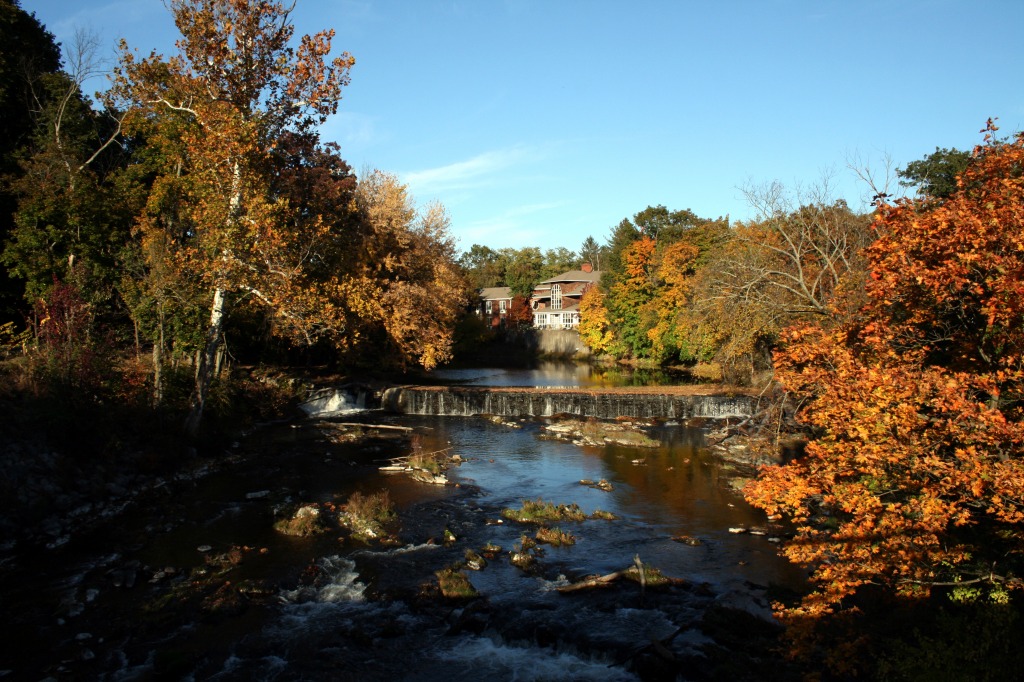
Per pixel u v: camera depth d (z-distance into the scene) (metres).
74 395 22.12
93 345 24.67
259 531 18.67
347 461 27.16
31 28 36.94
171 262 25.56
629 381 57.53
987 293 10.15
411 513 20.73
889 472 10.52
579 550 17.97
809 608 11.05
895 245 10.80
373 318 37.31
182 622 13.51
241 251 25.70
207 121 25.36
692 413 40.69
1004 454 8.81
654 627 13.55
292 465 26.16
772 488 11.23
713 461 28.61
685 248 61.41
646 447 31.50
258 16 25.73
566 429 35.28
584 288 104.56
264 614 14.02
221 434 28.50
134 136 35.97
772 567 16.78
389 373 54.03
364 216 41.19
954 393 8.91
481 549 17.89
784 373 12.16
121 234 29.64
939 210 10.06
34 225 28.48
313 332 33.03
